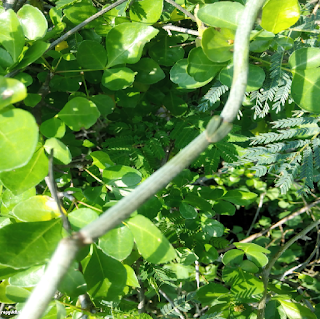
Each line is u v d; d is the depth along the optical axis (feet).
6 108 2.95
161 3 4.75
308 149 4.75
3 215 3.93
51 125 3.53
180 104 6.07
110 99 4.89
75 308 3.84
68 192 3.56
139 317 4.48
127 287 4.81
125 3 5.02
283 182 4.64
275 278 7.26
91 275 3.42
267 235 9.62
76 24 5.05
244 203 6.14
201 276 6.88
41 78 5.08
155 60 5.65
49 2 6.74
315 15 4.86
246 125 7.06
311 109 4.15
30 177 3.22
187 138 5.76
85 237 1.61
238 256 5.60
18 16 4.12
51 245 3.00
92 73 5.32
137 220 3.13
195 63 4.12
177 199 5.64
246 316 5.55
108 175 3.90
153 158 5.68
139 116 6.05
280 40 4.48
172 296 8.01
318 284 7.99
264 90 4.72
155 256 2.99
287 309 5.82
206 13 3.68
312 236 10.70
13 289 3.29
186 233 5.77
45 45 3.85
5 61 3.78
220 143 5.38
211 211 5.89
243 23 2.11
